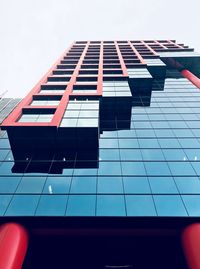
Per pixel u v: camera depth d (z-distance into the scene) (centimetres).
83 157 2323
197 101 3456
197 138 2570
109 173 2106
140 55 4850
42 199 1850
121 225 1708
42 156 2369
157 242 1756
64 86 3341
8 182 2025
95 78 3591
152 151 2383
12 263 1410
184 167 2152
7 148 2511
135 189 1927
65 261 1761
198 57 4675
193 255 1442
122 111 3153
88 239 1783
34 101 2980
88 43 6266
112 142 2545
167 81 4350
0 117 3622
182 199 1823
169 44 6006
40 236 1750
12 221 1725
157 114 3119
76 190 1927
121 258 1755
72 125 2402
